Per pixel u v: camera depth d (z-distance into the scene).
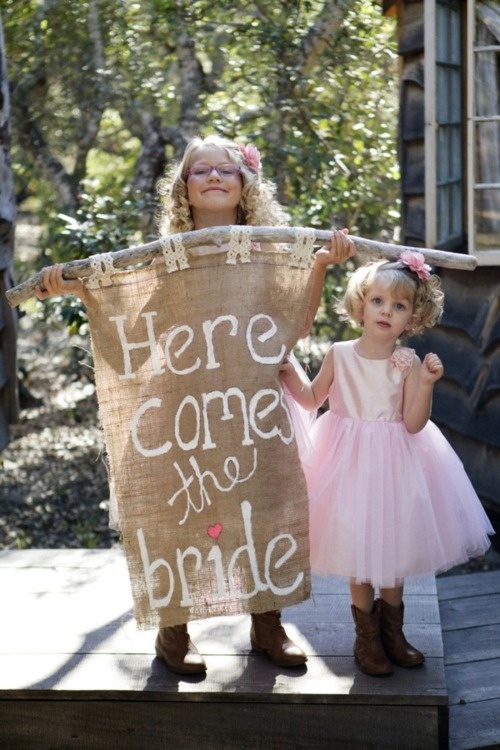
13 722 3.12
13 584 3.93
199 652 3.27
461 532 3.09
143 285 3.02
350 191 7.82
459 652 3.71
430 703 2.97
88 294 3.03
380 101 7.98
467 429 5.25
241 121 7.91
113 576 4.00
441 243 5.53
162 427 3.02
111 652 3.31
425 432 3.13
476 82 5.09
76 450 8.28
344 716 3.01
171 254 2.96
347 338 8.22
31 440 8.58
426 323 3.13
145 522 3.02
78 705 3.10
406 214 5.78
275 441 2.99
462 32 5.81
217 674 3.13
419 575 2.96
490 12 5.03
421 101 5.57
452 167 5.75
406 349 3.09
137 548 3.02
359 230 8.23
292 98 7.74
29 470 7.83
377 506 2.96
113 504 3.25
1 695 3.09
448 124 5.62
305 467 3.15
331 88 7.93
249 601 2.97
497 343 5.05
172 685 3.07
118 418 3.04
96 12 8.23
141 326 3.02
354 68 7.86
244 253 2.98
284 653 3.15
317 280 3.09
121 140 10.20
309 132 7.79
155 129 8.73
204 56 9.35
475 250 5.11
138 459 3.03
